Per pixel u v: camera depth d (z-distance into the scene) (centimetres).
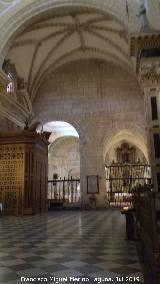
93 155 2264
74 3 1467
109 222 1117
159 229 419
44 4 1491
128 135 2970
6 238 708
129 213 690
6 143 1659
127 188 2891
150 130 1222
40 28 1894
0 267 421
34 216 1491
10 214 1573
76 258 478
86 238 700
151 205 370
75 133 3238
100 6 1442
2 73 1511
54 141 3334
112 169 3058
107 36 2078
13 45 1938
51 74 2500
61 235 757
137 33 1185
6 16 1509
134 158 3152
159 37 1181
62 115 2392
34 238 705
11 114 1952
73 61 2484
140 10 1289
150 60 1249
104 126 2317
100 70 2444
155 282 329
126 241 653
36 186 1675
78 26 1986
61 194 3192
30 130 1658
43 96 2459
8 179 1625
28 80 2330
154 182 1165
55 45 2170
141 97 2333
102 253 518
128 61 2220
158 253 346
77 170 3384
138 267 418
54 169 3334
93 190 2180
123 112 2325
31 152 1644
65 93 2436
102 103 2367
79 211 1958
